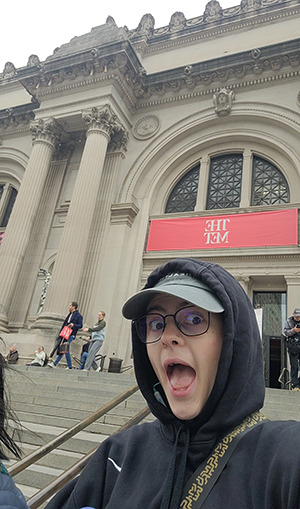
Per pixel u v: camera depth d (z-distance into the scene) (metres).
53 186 18.84
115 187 17.00
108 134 16.97
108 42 17.34
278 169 15.82
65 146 19.52
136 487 1.12
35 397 7.09
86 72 17.73
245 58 16.56
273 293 13.95
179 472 1.01
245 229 14.42
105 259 15.59
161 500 0.99
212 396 1.09
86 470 1.35
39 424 6.09
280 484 0.88
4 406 1.15
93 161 16.08
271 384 12.96
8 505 0.93
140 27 21.89
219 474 0.98
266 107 16.11
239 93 17.02
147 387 1.37
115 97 17.47
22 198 17.14
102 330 10.21
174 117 18.00
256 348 1.22
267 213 14.30
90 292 14.75
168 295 1.27
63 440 3.25
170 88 18.27
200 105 17.69
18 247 16.44
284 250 13.45
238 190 16.25
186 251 15.08
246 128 16.52
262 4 19.05
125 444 1.37
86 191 15.52
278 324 13.46
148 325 1.30
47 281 16.23
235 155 17.17
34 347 12.74
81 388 7.63
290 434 0.96
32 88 19.05
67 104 17.89
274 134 15.85
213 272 1.24
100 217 16.17
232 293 1.19
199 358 1.15
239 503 0.90
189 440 1.10
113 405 4.09
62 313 13.62
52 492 2.55
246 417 1.12
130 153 17.92
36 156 17.98
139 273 15.38
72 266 14.31
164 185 17.50
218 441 1.06
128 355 14.12
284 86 16.16
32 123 18.44
